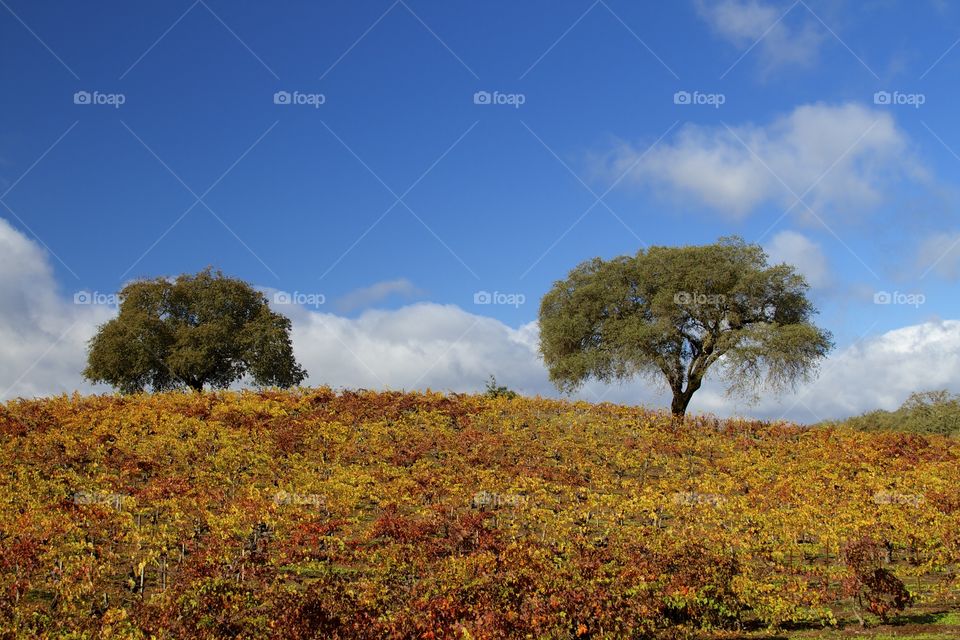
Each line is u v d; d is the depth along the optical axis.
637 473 27.77
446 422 31.81
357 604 12.80
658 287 42.25
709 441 31.80
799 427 34.31
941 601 16.36
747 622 15.45
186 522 18.34
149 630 11.84
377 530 17.42
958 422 44.44
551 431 31.53
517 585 13.34
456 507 20.88
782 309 41.44
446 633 11.64
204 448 25.25
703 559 15.47
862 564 15.38
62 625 12.16
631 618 12.93
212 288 47.47
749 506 21.89
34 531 15.80
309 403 32.16
